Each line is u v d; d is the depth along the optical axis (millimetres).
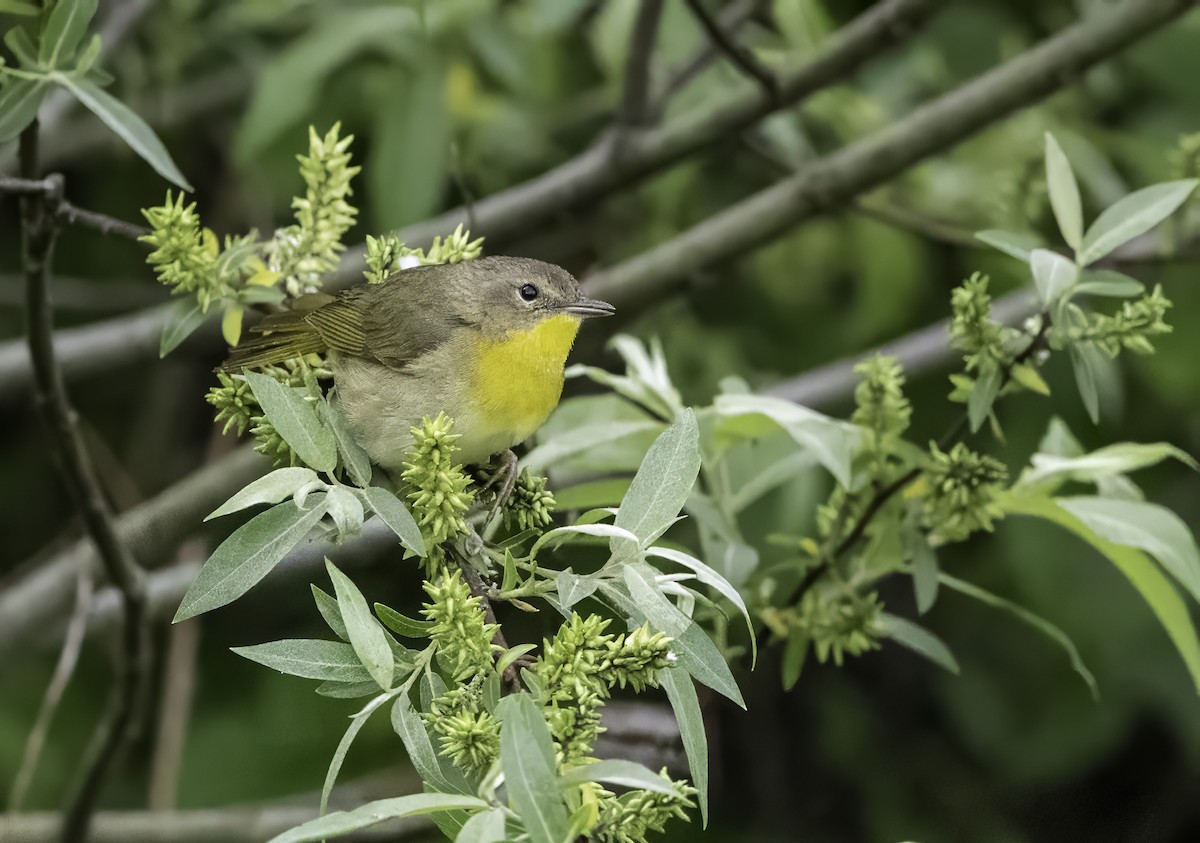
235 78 12891
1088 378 6441
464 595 5152
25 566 11500
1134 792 12344
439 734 5152
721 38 10117
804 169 10945
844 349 12531
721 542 7691
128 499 11984
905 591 12742
